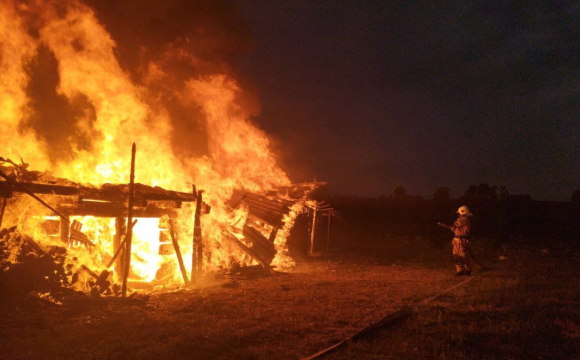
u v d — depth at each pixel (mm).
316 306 8555
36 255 8945
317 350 6113
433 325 7289
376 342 6488
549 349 6195
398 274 13070
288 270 13625
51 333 6469
